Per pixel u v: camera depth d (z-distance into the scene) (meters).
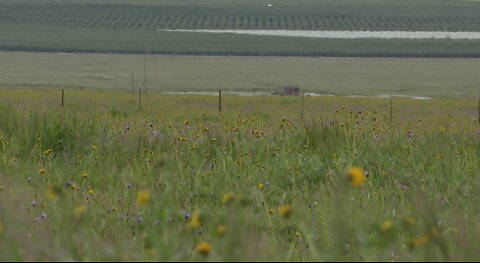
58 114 53.72
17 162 41.75
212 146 47.78
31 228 25.41
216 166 41.84
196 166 40.91
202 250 18.56
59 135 48.47
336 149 45.59
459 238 23.94
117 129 56.22
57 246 21.88
